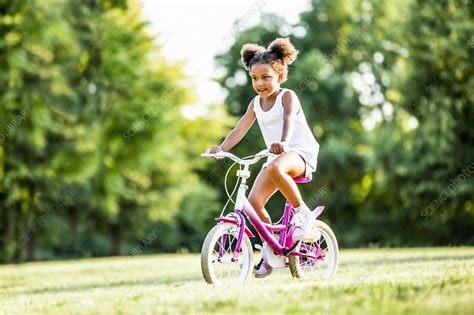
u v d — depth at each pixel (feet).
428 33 67.51
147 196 81.46
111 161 72.23
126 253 91.45
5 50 61.93
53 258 86.38
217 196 93.15
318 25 98.17
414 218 78.64
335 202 92.22
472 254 31.12
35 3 62.90
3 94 62.39
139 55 70.49
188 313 12.69
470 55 66.28
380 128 89.81
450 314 11.85
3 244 70.85
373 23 90.27
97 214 82.99
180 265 37.93
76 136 67.97
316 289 14.33
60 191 72.69
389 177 74.59
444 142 68.03
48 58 64.85
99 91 70.18
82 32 68.80
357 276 17.65
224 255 15.93
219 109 83.66
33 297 19.02
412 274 17.11
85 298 16.24
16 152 66.59
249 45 17.31
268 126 17.02
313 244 18.37
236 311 12.54
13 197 66.49
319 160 90.17
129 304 13.94
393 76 73.72
